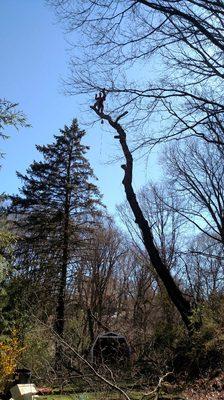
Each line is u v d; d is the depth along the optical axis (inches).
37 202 1238.3
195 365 508.7
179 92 359.9
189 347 530.3
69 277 1224.8
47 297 1071.0
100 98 467.8
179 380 486.0
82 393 366.9
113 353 544.4
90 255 1289.4
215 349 513.0
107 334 600.7
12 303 548.4
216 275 1103.0
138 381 424.2
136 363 502.9
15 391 389.7
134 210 601.6
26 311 538.3
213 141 369.4
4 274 501.7
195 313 562.9
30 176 1266.0
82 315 962.7
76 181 1263.5
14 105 479.2
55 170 1261.1
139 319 1057.5
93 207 1264.8
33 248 1185.4
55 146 1277.1
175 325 609.6
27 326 508.7
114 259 1649.9
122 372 450.6
